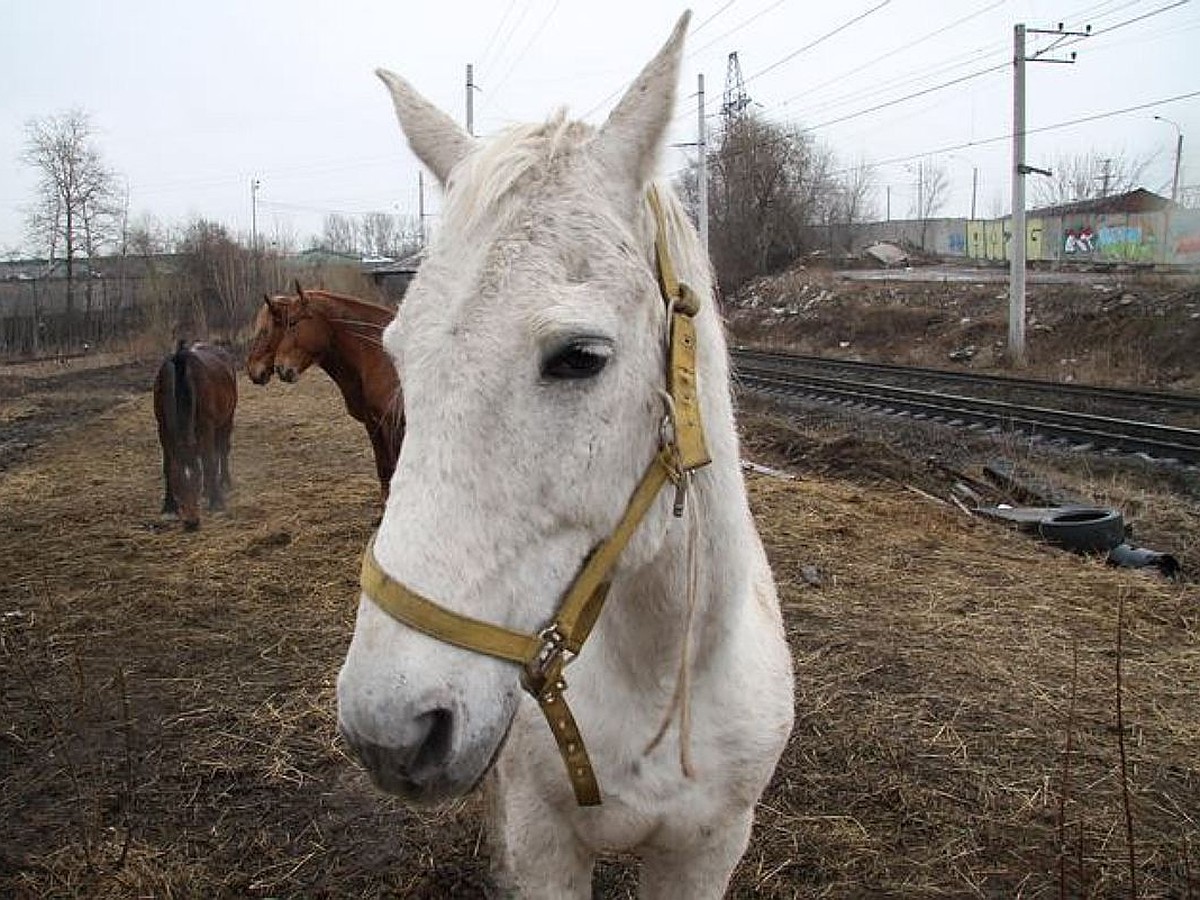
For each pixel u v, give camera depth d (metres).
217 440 7.91
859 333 24.09
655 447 1.37
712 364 1.54
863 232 45.00
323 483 8.30
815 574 5.21
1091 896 2.63
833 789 3.19
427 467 1.21
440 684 1.17
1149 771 3.27
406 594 1.18
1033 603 4.80
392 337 1.32
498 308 1.21
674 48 1.33
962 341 20.08
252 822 3.11
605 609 1.57
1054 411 10.49
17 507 7.60
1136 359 15.66
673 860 1.82
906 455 8.70
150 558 6.01
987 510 6.68
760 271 36.66
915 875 2.78
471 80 26.31
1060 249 30.19
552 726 1.54
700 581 1.57
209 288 29.97
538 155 1.31
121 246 34.22
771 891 2.72
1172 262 25.72
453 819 3.09
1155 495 7.21
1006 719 3.63
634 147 1.33
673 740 1.64
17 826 3.09
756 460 8.98
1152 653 4.19
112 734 3.69
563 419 1.23
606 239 1.27
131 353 26.06
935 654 4.21
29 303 32.38
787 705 1.90
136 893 2.75
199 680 4.17
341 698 1.19
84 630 4.77
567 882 1.81
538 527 1.24
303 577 5.54
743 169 35.97
